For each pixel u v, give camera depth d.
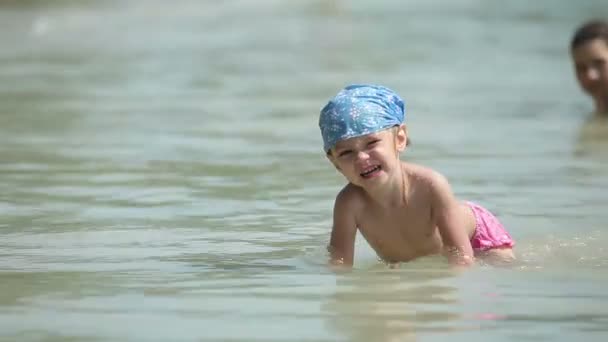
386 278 14.71
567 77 40.44
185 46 50.38
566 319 12.41
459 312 12.75
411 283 14.34
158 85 38.66
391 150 16.23
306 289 14.02
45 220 18.91
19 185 22.03
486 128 29.67
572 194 21.19
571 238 17.50
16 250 16.66
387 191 16.45
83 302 13.35
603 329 12.01
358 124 15.93
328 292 13.84
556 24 57.78
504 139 27.94
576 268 15.37
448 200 16.53
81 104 34.19
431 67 43.06
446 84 38.50
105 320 12.48
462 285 14.20
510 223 18.72
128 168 23.92
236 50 48.91
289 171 23.58
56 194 21.17
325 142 16.20
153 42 51.84
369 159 15.98
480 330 11.99
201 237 17.66
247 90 37.31
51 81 39.69
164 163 24.52
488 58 45.97
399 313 12.73
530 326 12.13
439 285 14.21
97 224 18.59
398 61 45.09
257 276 14.88
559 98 35.50
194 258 16.12
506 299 13.39
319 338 11.72
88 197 20.89
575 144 27.23
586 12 62.16
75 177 22.91
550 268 15.37
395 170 16.38
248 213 19.55
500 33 54.53
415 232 16.66
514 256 16.38
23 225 18.50
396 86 38.09
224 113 32.28
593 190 21.56
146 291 13.95
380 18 61.16
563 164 24.52
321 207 20.05
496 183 22.33
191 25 58.66
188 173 23.41
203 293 13.83
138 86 38.44
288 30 56.34
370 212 16.72
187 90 37.34
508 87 37.97
